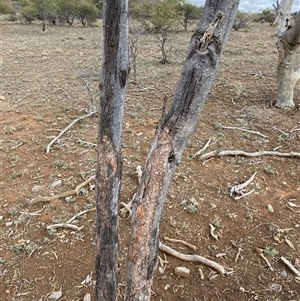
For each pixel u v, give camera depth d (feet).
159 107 18.33
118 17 4.20
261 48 37.68
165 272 8.52
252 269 8.68
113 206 5.01
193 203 10.78
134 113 17.16
